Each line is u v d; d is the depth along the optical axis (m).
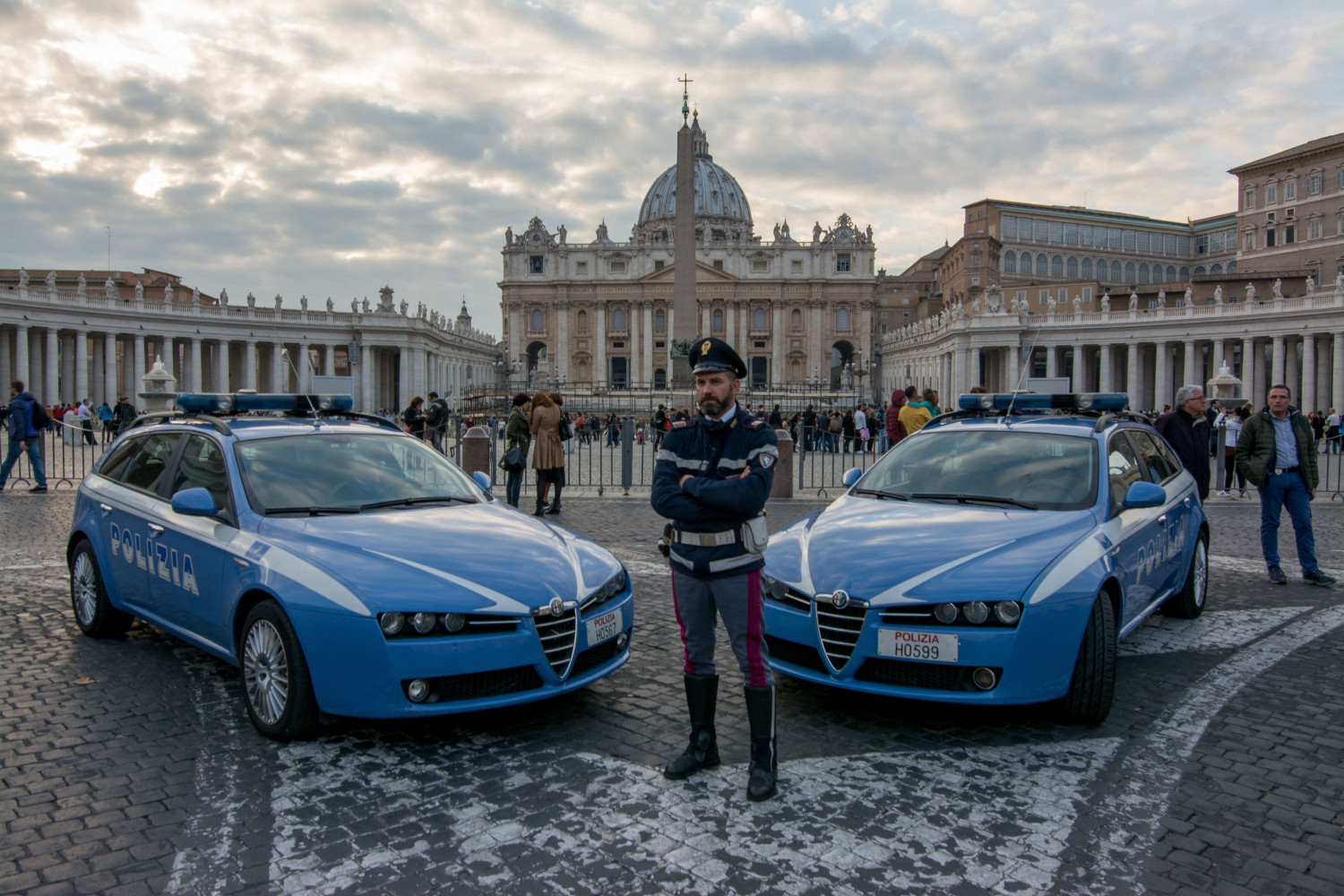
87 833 3.64
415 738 4.67
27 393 15.48
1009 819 3.82
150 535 5.73
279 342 68.44
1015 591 4.62
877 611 4.71
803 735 4.79
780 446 15.80
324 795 4.01
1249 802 4.00
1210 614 7.59
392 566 4.62
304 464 5.71
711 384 4.02
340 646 4.37
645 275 107.31
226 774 4.21
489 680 4.52
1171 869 3.42
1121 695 5.44
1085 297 72.06
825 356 108.31
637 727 4.87
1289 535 11.85
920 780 4.21
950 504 5.92
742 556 4.04
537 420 12.98
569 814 3.84
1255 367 58.97
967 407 7.59
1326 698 5.38
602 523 12.46
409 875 3.35
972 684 4.61
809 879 3.33
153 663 5.90
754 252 108.75
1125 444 6.68
